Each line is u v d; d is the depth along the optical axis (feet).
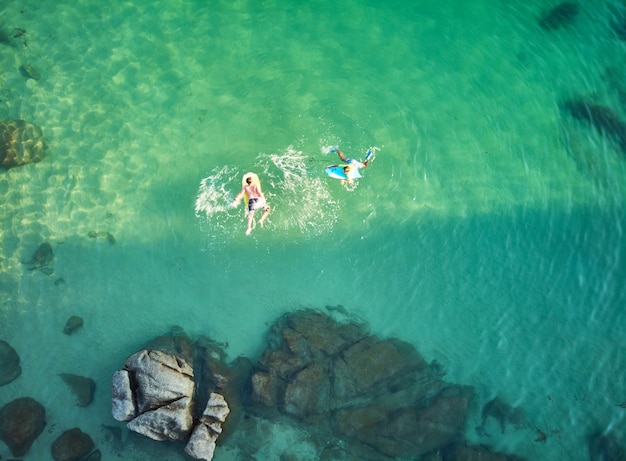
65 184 43.50
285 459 36.32
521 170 44.37
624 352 38.58
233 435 36.73
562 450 36.35
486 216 43.11
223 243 41.88
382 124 45.62
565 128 45.80
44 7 48.93
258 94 46.55
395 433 36.65
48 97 46.09
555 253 41.96
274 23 49.73
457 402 37.60
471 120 46.16
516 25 49.98
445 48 48.98
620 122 45.70
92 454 36.45
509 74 47.98
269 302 40.81
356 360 38.45
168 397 35.40
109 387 38.52
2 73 46.26
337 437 36.78
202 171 43.60
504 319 40.40
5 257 41.22
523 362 39.11
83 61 47.55
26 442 36.24
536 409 37.63
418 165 44.47
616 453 35.63
